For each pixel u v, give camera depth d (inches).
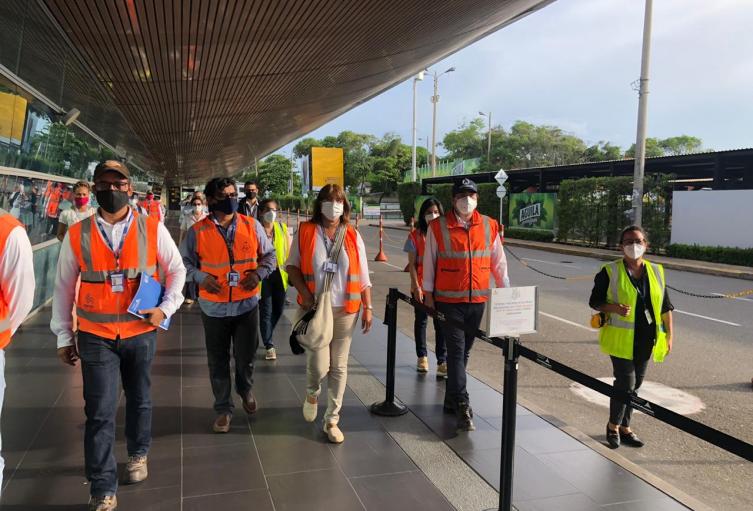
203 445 150.2
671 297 448.1
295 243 154.9
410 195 1578.5
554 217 1027.3
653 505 124.4
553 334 311.6
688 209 750.5
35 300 295.4
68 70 323.0
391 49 432.1
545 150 2682.1
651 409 87.2
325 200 150.4
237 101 544.7
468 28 439.2
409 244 220.1
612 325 167.0
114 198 113.1
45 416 167.0
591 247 898.7
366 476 134.4
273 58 389.7
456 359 168.7
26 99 260.2
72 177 376.8
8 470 134.0
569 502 125.0
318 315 147.8
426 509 120.3
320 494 125.6
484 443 154.9
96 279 114.3
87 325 114.5
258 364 229.1
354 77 522.9
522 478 135.4
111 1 250.5
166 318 121.6
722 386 224.4
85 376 115.3
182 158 1183.6
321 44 370.0
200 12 273.7
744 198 685.9
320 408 179.5
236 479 131.6
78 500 121.0
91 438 114.0
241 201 254.8
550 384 225.8
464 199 169.6
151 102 502.9
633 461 161.0
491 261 178.9
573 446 154.4
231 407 161.3
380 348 259.8
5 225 91.0
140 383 124.5
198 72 404.5
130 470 128.2
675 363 257.0
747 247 683.4
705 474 153.5
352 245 153.3
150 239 119.8
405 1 310.0
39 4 244.4
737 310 391.9
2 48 213.2
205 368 221.0
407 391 198.5
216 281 156.4
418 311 220.7
